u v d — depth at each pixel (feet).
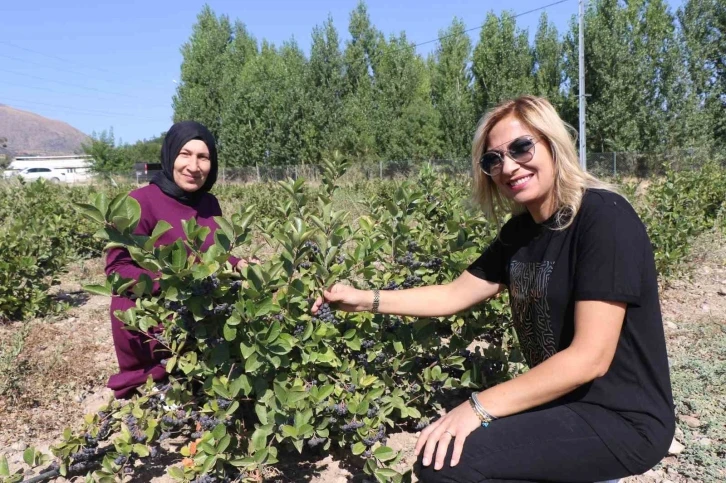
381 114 103.55
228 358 7.56
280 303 7.58
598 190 6.64
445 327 11.46
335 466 8.84
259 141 101.91
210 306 7.25
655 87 87.15
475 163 7.62
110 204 6.41
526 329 7.36
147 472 8.63
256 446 7.31
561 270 6.66
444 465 6.34
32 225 18.40
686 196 21.20
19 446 9.86
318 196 10.03
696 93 87.30
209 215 10.00
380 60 106.93
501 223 8.34
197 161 9.44
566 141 6.72
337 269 7.88
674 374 11.98
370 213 11.96
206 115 112.16
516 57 95.61
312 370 8.33
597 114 88.33
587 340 6.11
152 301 7.98
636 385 6.39
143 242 6.68
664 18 88.02
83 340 15.01
